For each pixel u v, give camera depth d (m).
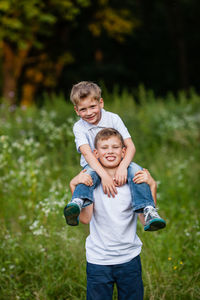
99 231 2.43
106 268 2.41
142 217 2.53
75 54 20.62
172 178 6.12
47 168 5.69
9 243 3.70
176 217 4.93
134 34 20.98
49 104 8.92
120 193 2.43
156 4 20.70
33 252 3.70
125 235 2.41
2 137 4.86
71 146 5.72
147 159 7.20
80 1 10.53
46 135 6.89
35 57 12.57
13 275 3.36
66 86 18.91
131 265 2.42
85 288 3.20
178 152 7.89
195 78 24.22
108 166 2.52
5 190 4.77
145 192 2.40
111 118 2.75
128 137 2.74
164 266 3.54
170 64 23.58
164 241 3.97
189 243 3.86
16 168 5.04
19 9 9.37
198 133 8.77
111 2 14.54
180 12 19.81
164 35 22.86
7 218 4.41
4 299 3.16
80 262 3.28
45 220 3.71
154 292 3.14
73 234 3.51
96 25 13.05
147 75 23.70
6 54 11.18
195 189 5.93
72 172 4.08
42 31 11.05
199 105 10.73
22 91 13.04
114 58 22.73
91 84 2.62
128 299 2.44
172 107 10.23
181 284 3.32
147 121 8.74
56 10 10.70
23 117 7.81
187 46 23.28
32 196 4.59
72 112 7.84
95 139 2.56
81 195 2.34
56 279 3.34
